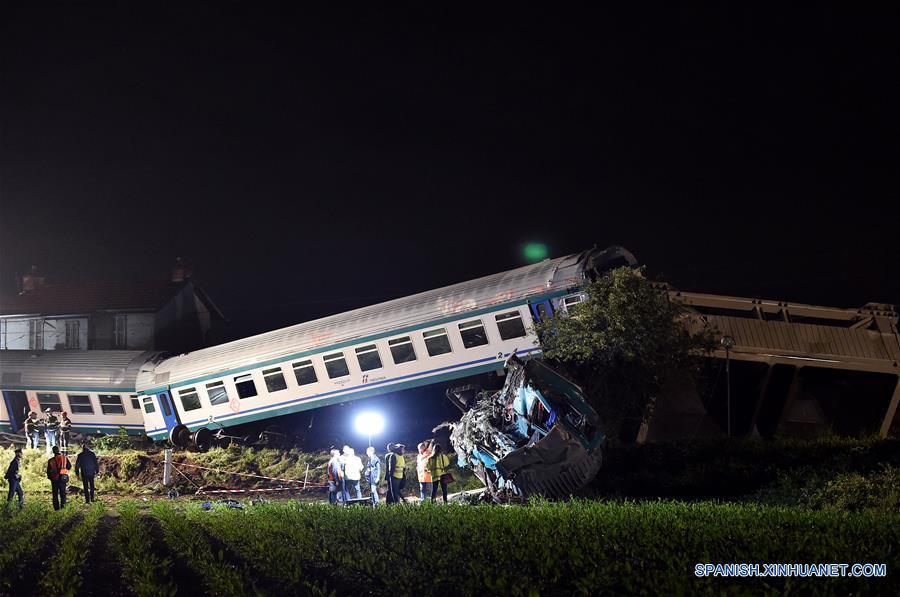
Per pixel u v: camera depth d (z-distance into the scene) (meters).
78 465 23.02
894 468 18.77
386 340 29.83
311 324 32.06
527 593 9.55
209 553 12.50
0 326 49.88
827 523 12.04
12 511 20.02
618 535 11.97
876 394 28.86
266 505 19.42
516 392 21.52
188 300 51.56
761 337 28.20
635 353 25.67
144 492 28.17
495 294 28.38
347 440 31.92
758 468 22.12
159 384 33.94
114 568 12.96
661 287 28.47
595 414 21.05
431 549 12.16
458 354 28.77
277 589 10.88
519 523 13.12
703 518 13.08
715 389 28.30
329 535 13.77
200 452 32.75
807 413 28.98
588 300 26.44
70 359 36.66
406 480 26.11
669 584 9.05
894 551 10.55
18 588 11.76
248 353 32.38
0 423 37.91
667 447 25.05
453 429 22.81
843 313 29.20
